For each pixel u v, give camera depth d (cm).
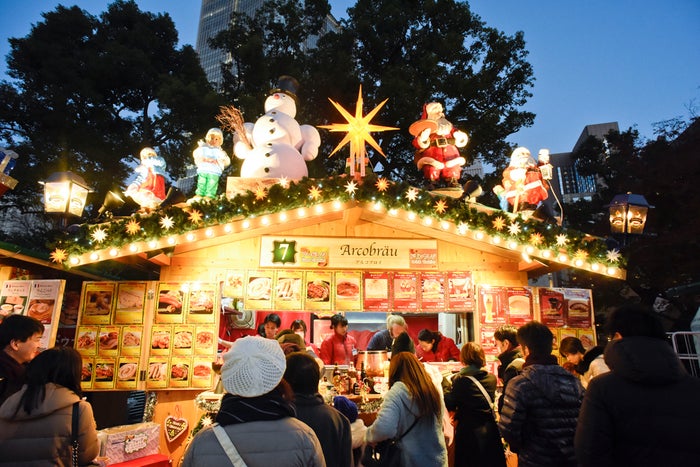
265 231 685
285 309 662
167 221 575
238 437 192
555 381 314
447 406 421
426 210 607
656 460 211
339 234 699
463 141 742
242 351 208
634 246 1383
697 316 930
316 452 201
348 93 1892
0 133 1769
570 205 2022
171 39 2278
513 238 620
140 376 604
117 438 479
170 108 1889
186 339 617
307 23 2161
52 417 263
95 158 1727
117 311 625
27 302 609
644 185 1530
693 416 212
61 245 579
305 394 281
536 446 306
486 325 672
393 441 344
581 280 1769
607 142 2139
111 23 2159
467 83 1795
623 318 248
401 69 1814
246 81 1925
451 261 712
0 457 250
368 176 596
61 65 1816
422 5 1978
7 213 1795
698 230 1278
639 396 221
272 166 710
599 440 224
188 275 671
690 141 1475
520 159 699
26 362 344
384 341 729
